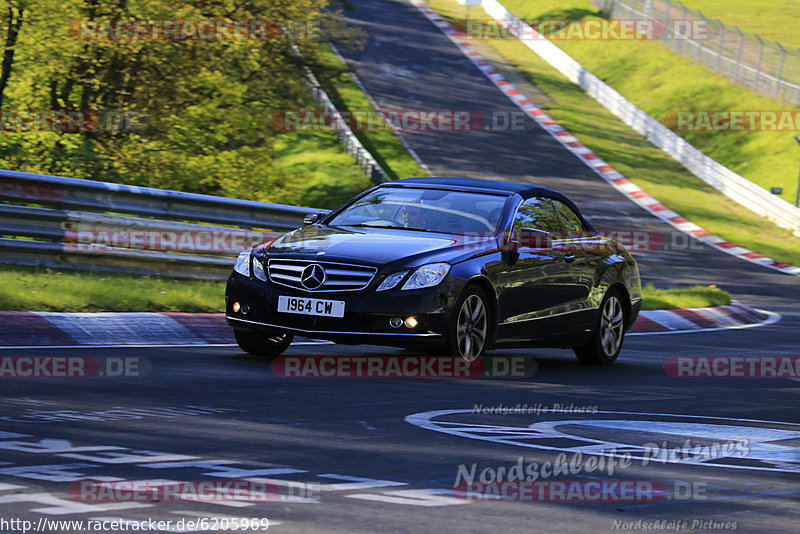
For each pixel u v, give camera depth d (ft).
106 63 256.32
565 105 573.74
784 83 550.36
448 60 634.84
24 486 40.78
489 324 90.12
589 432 60.95
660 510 41.70
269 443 52.75
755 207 430.61
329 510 39.22
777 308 221.66
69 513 36.99
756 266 338.34
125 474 43.80
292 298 85.46
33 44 241.55
